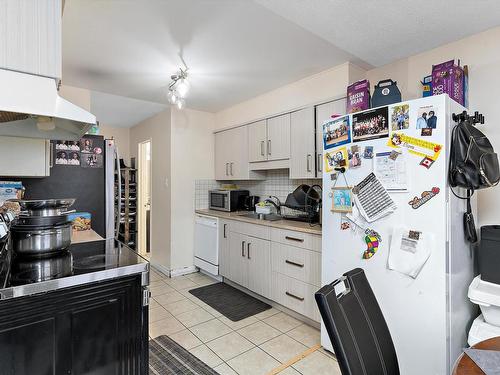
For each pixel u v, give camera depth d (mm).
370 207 1715
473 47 1970
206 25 1869
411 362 1559
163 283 3496
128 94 3238
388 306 1643
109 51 2213
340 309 890
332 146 1947
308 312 2400
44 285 1046
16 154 1945
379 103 1991
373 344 948
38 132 1787
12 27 1105
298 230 2477
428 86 1957
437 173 1473
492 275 1593
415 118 1545
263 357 2023
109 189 2578
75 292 1123
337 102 2436
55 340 1080
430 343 1492
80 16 1754
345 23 1847
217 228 3504
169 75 2680
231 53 2254
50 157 2193
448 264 1472
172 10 1705
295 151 2824
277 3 1647
